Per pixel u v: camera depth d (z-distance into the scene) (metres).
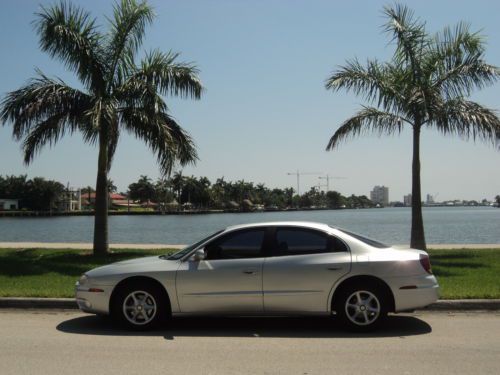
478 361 6.38
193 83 17.61
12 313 9.47
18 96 16.92
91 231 66.06
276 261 7.80
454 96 16.83
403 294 7.69
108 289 7.95
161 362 6.35
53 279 12.44
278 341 7.42
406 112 16.94
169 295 7.86
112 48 17.75
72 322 8.69
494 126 15.92
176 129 18.84
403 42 16.86
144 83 17.20
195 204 189.12
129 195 187.50
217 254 7.98
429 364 6.26
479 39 16.67
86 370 6.02
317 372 5.96
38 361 6.38
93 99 17.25
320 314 7.75
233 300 7.76
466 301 9.58
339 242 7.93
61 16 16.92
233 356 6.63
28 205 162.75
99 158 18.16
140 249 19.66
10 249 19.91
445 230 53.53
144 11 17.66
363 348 7.00
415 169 17.42
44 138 17.58
